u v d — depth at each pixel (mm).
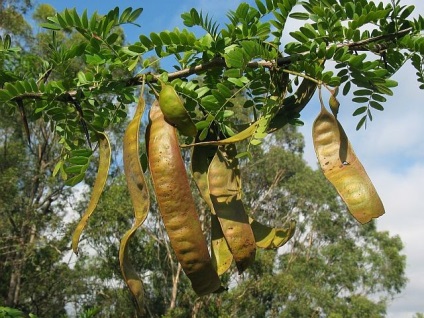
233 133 603
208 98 591
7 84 633
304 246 9258
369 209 532
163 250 6605
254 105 617
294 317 7828
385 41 602
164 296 6598
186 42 593
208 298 6047
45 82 686
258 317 7023
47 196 6555
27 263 6395
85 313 963
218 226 602
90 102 698
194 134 500
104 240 6223
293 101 628
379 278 10352
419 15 578
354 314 8805
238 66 558
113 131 5328
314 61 577
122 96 653
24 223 6047
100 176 545
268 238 598
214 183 589
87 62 617
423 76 621
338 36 581
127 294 6574
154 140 493
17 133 6367
